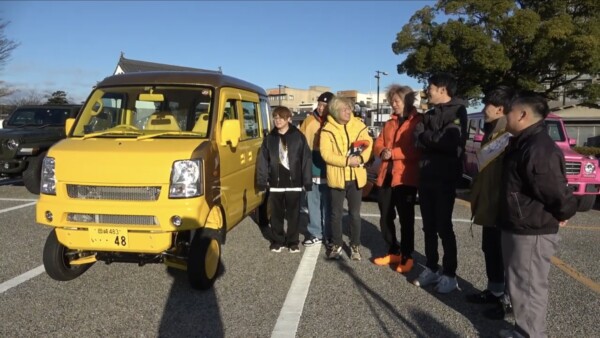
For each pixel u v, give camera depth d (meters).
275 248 5.94
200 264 4.43
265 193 6.66
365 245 6.37
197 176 4.28
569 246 6.48
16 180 11.62
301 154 5.76
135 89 5.26
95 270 5.15
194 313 4.12
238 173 5.47
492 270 4.26
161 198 4.16
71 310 4.15
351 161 5.25
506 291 4.03
